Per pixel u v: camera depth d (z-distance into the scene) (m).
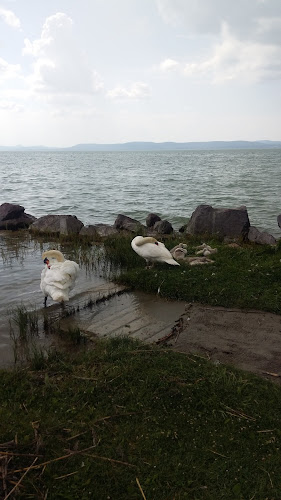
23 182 24.28
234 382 2.79
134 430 2.39
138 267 5.66
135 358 3.11
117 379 2.85
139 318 4.10
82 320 4.09
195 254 6.07
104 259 6.41
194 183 22.44
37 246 7.59
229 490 2.01
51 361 3.17
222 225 7.94
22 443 2.20
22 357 3.37
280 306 4.20
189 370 2.94
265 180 23.47
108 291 4.83
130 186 21.41
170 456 2.21
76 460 2.16
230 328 3.82
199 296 4.53
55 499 1.94
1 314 4.34
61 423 2.42
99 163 60.34
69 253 6.92
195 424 2.44
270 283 4.79
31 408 2.59
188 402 2.62
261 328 3.80
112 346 3.35
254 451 2.25
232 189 18.91
